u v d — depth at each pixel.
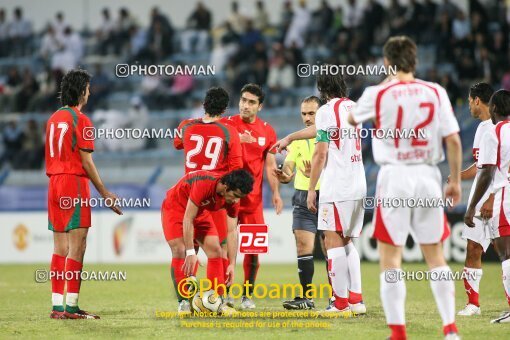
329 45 78.25
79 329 22.91
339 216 25.16
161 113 76.00
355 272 26.23
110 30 84.44
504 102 25.16
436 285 18.69
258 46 75.50
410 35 75.25
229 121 27.91
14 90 81.06
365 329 22.47
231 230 27.27
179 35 86.88
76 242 25.72
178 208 25.14
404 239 18.89
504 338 20.91
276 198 30.23
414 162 18.73
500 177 25.55
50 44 84.69
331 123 25.08
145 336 21.44
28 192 64.75
